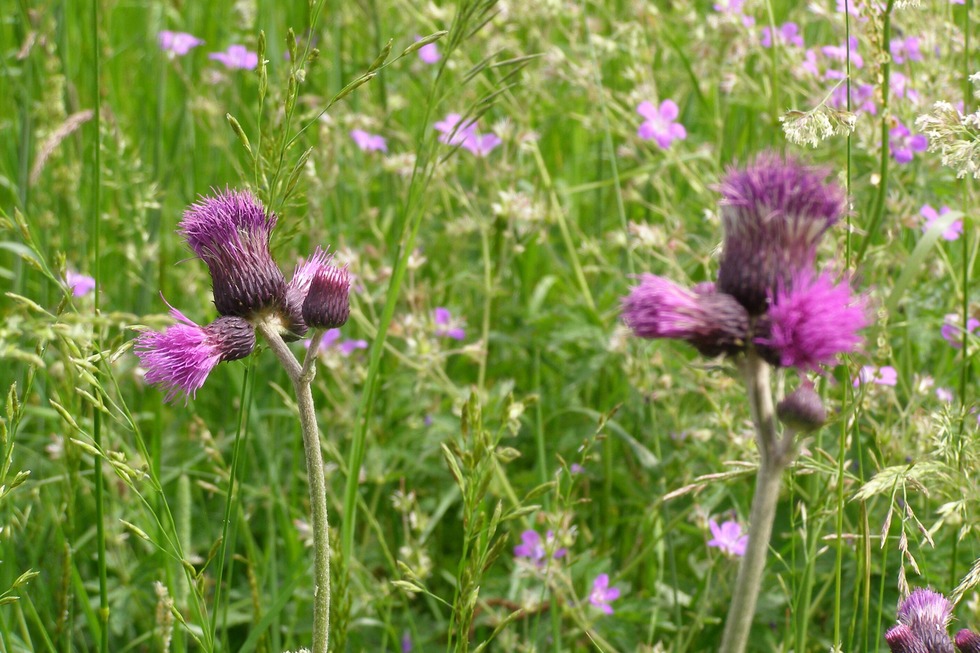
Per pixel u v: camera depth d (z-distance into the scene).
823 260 0.89
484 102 0.84
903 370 0.93
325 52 1.27
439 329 0.99
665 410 0.97
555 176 1.24
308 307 0.72
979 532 0.79
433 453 0.98
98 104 0.83
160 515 0.92
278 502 0.94
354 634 0.91
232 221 0.73
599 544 0.95
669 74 1.17
